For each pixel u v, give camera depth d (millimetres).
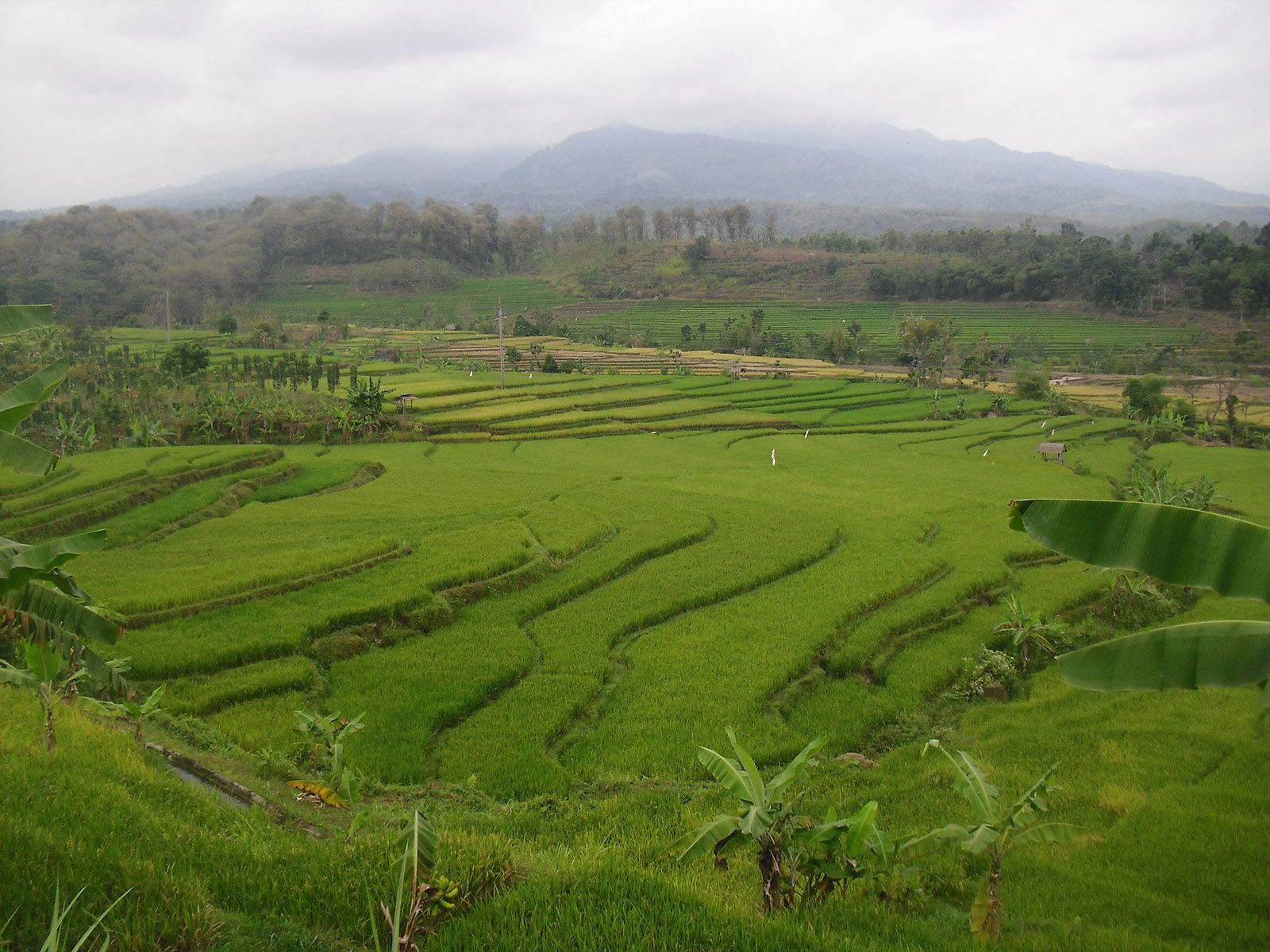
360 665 21188
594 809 14758
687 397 82938
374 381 64312
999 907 8938
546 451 60500
